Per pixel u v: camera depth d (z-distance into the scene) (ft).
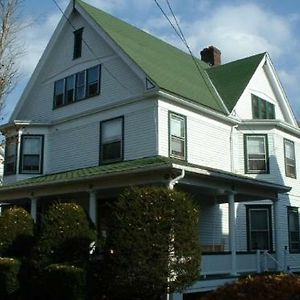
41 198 70.95
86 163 71.87
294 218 81.10
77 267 43.55
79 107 74.90
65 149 75.77
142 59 70.54
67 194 66.03
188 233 42.37
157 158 59.77
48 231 46.47
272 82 87.86
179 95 66.18
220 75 87.81
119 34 75.66
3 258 48.44
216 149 72.64
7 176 78.95
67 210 47.29
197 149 69.21
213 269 54.29
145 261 40.83
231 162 74.84
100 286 44.19
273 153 77.46
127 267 41.19
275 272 60.95
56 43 80.43
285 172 79.66
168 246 41.24
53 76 80.64
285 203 78.89
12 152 79.36
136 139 65.92
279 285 24.21
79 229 46.83
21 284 46.96
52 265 43.73
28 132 78.74
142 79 65.72
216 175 54.85
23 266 47.65
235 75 85.56
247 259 61.93
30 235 53.21
